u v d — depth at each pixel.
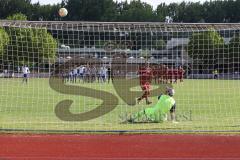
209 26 17.62
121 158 11.61
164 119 17.33
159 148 12.66
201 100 27.62
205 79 44.19
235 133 14.67
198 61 37.62
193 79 44.75
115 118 18.55
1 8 137.62
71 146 12.84
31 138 13.80
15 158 11.47
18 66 40.62
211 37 31.42
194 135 14.34
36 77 44.84
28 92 32.91
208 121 17.66
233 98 29.30
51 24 17.20
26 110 21.48
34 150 12.34
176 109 22.28
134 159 11.54
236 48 30.89
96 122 17.25
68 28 18.47
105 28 18.86
